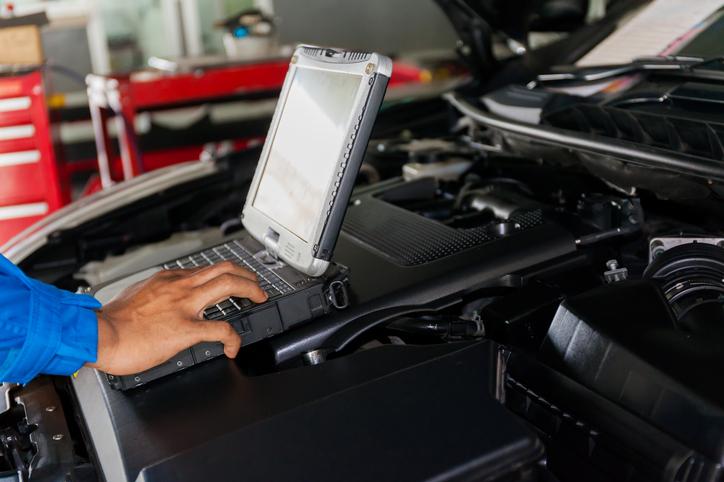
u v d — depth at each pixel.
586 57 1.76
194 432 0.76
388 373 0.82
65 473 0.77
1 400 0.98
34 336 0.75
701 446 0.72
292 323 0.94
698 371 0.78
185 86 3.45
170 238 1.70
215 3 5.12
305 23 5.38
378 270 1.09
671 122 1.17
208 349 0.89
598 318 0.88
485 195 1.37
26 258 1.57
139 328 0.82
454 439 0.71
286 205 1.03
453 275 1.06
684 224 1.25
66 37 4.92
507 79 1.88
